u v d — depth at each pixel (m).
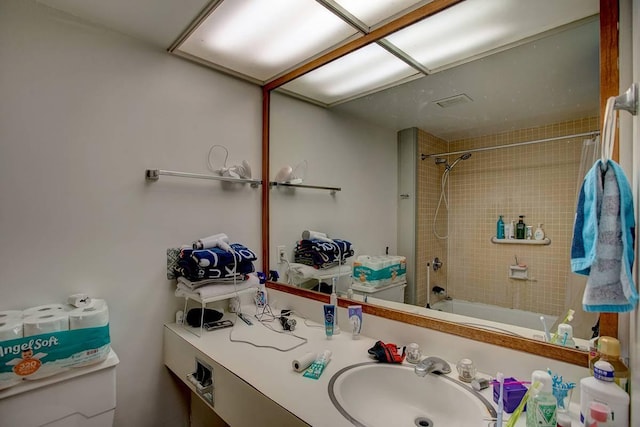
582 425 0.71
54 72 1.22
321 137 1.70
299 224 1.78
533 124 1.00
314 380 0.96
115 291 1.36
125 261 1.38
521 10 1.02
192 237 1.58
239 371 1.02
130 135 1.40
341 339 1.30
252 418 0.92
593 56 0.88
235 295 1.47
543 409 0.67
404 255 1.32
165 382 1.50
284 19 1.28
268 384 0.94
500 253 1.06
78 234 1.27
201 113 1.62
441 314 1.17
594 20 0.87
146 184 1.44
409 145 1.35
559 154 0.94
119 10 1.23
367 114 1.51
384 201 1.42
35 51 1.18
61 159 1.23
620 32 0.81
